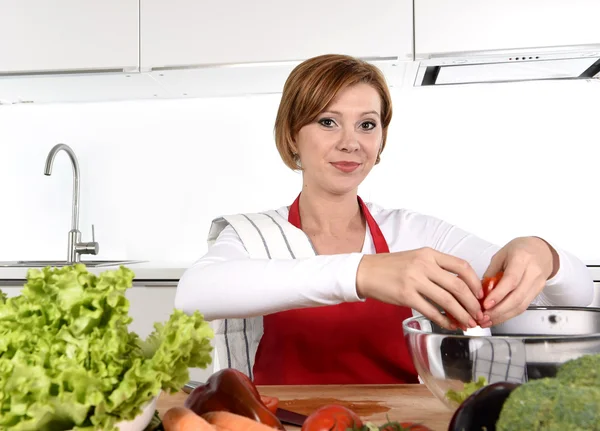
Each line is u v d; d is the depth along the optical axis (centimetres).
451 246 130
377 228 129
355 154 118
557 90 249
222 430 62
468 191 254
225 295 92
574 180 250
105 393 56
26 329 57
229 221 124
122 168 266
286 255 119
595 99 248
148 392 58
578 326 84
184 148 265
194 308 95
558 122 250
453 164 254
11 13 228
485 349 62
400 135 255
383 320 119
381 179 256
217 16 222
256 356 125
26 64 229
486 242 128
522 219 252
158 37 224
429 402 85
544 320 85
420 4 213
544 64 224
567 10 208
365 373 118
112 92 254
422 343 67
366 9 216
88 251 250
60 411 55
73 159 254
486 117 252
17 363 54
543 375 59
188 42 223
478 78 241
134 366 57
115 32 225
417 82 246
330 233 128
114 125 267
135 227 266
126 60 225
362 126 119
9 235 270
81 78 232
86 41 227
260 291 88
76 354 56
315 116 117
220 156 264
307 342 119
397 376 119
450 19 212
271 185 262
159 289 212
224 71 225
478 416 53
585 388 49
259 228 122
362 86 117
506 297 80
